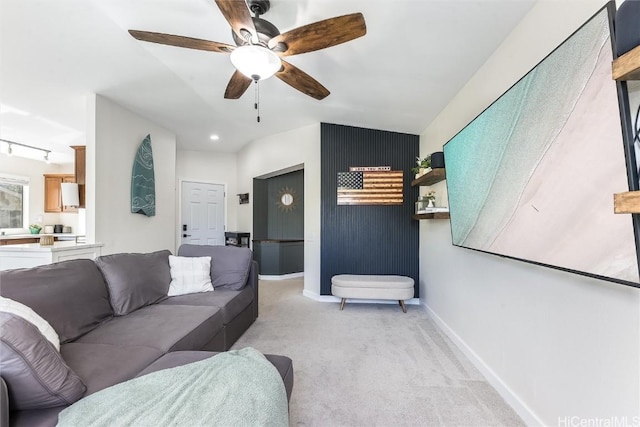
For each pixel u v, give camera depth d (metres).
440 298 3.21
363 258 4.21
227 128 4.64
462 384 2.06
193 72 2.78
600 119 1.04
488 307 2.13
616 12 0.96
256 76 1.82
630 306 1.11
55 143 4.77
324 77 2.70
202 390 1.15
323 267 4.22
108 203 3.37
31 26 2.07
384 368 2.28
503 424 1.67
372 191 4.20
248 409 1.06
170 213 4.59
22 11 1.92
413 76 2.56
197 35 2.18
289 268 5.96
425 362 2.38
